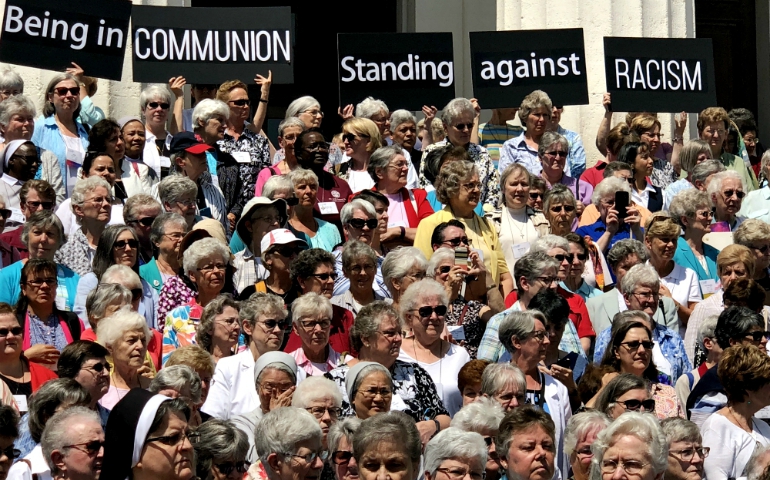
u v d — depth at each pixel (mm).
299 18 16250
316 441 6430
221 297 8172
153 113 11133
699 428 7238
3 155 9820
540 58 12359
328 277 8625
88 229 9180
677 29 14125
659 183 12344
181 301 8773
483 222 9812
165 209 9641
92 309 8000
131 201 9289
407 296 8195
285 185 9773
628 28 13820
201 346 8125
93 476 6125
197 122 10711
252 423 7305
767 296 10211
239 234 9484
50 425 6176
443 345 8242
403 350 8195
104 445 5883
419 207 10375
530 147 11781
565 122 13672
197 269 8641
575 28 12391
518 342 7898
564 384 8133
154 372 7961
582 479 6875
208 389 7469
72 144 10625
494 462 6969
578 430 6895
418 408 7668
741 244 10039
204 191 10383
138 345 7520
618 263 9766
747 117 13758
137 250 8820
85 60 11297
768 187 11805
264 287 8945
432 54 12148
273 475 6410
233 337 8070
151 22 11625
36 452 6578
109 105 12055
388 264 8812
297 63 16219
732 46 17062
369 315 7770
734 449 7453
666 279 10086
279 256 8883
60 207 9664
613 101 12594
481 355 8555
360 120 10945
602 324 9359
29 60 11133
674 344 9031
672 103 12672
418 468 6461
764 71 16969
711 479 7441
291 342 8359
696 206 10469
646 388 7512
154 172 10523
